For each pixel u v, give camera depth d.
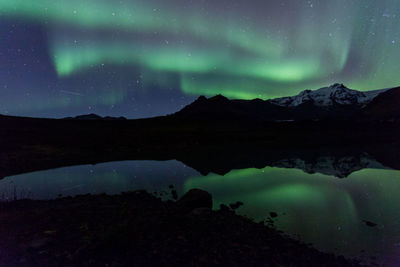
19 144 37.59
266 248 7.14
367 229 9.14
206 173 22.20
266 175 21.11
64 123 65.12
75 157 33.41
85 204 11.13
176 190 15.71
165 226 8.21
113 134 57.59
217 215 10.10
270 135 68.06
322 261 6.55
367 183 17.27
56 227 7.66
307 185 17.00
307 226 9.47
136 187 16.52
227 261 6.08
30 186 16.81
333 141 55.50
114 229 6.60
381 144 48.75
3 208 10.03
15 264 5.18
